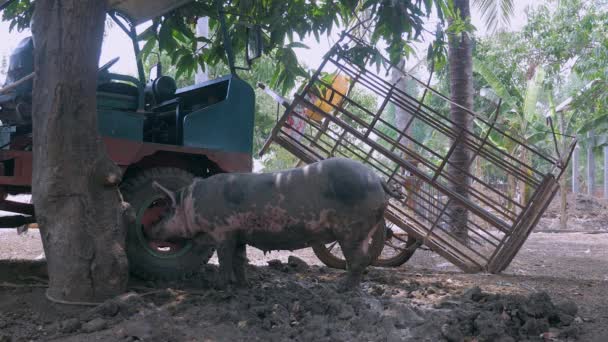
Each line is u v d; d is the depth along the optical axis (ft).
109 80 21.40
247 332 15.28
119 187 20.67
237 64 58.29
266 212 18.07
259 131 74.33
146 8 26.00
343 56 25.98
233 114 22.99
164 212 20.76
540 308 16.39
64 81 17.44
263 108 72.38
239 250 19.62
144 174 20.97
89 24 17.75
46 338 15.06
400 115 67.36
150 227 20.53
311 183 17.84
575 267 32.81
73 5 17.47
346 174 17.72
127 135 20.61
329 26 26.18
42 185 17.56
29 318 16.72
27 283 20.68
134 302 16.92
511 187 63.41
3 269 23.13
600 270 31.65
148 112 23.52
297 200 17.84
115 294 17.93
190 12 26.81
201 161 23.24
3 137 22.77
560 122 76.74
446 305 17.84
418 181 33.50
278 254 34.55
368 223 17.95
